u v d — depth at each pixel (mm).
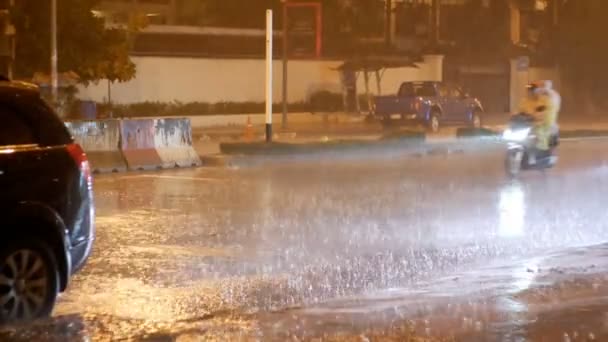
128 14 53875
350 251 17406
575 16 80812
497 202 24359
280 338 11031
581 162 36469
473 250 17562
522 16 78562
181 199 24703
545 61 78938
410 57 69625
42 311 11836
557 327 11555
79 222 12266
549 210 22891
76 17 47031
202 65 60281
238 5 66625
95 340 11047
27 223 11703
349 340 10938
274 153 37406
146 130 33250
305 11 62375
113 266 15828
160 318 12258
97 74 49094
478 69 74688
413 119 54094
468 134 46094
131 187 27375
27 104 12039
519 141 30453
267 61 39406
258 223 20656
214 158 35562
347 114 64500
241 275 15188
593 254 17062
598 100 81062
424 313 12328
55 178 11977
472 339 11000
